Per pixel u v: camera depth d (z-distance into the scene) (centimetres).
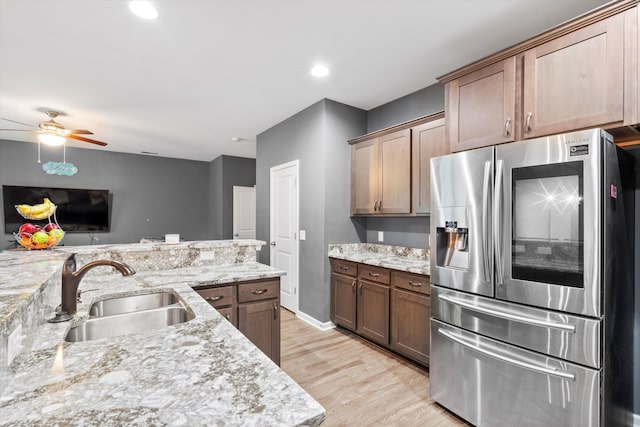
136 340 106
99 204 604
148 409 68
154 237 663
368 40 234
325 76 295
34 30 221
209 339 107
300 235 384
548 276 154
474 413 183
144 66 276
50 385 77
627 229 171
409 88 318
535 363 158
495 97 192
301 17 207
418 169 288
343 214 361
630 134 161
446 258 206
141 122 436
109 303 170
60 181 579
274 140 445
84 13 203
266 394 74
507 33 224
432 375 209
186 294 170
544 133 171
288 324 362
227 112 392
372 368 258
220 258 262
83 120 427
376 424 190
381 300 290
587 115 156
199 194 724
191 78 299
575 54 160
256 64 271
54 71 285
